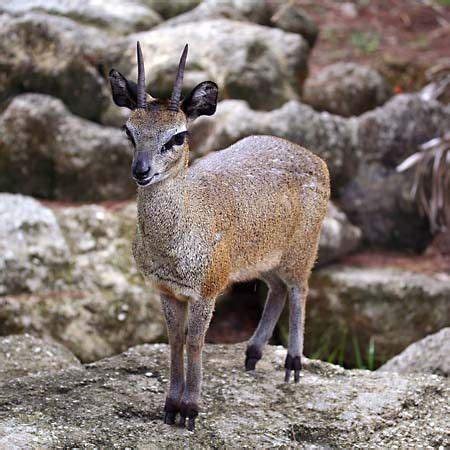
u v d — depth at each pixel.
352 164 14.17
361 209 14.30
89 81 14.11
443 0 20.89
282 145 8.26
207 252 7.04
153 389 8.08
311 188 8.16
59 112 13.77
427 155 13.73
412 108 14.44
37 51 14.13
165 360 8.73
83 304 11.79
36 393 7.99
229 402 7.86
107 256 12.32
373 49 18.48
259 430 7.35
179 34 14.36
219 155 7.96
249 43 14.28
